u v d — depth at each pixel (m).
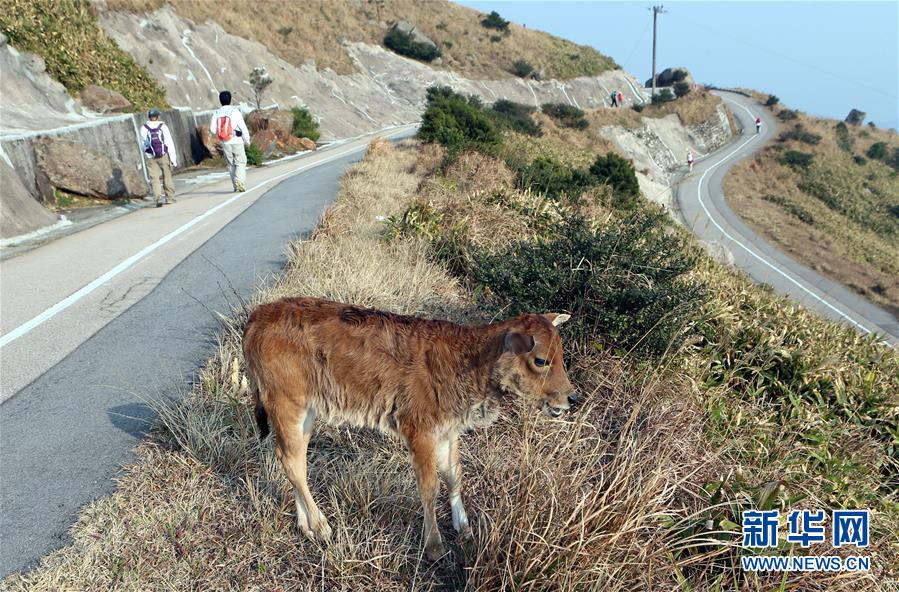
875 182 57.94
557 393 3.55
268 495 4.02
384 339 3.62
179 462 4.29
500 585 3.39
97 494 3.95
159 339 6.12
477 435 4.85
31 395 5.09
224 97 14.90
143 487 4.04
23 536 3.58
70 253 9.50
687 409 5.24
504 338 3.45
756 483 4.50
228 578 3.44
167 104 24.38
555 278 5.97
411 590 3.49
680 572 3.57
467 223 8.84
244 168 15.30
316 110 37.97
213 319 6.57
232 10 39.69
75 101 18.67
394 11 60.28
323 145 31.52
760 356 6.71
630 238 6.41
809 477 4.95
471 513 4.14
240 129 14.92
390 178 14.77
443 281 7.68
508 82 59.47
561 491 3.71
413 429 3.62
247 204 13.03
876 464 5.81
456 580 3.62
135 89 22.58
